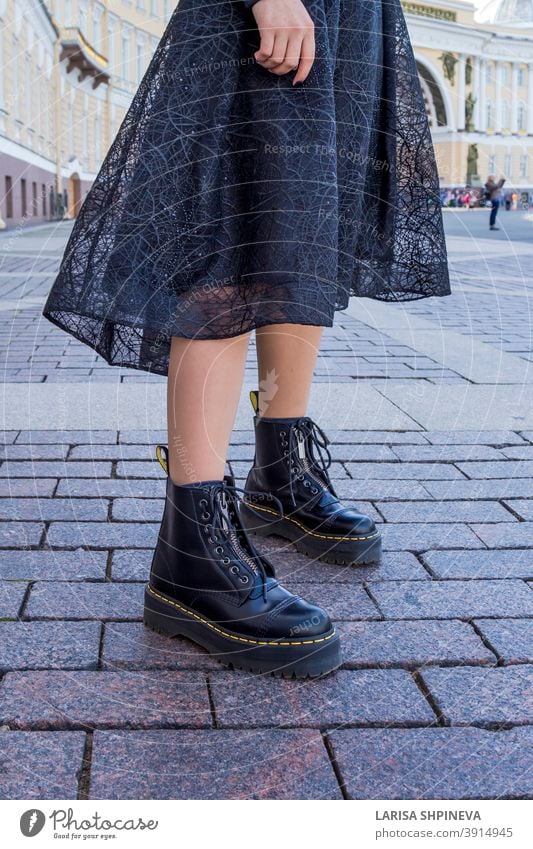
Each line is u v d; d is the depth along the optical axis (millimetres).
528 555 1916
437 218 1870
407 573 1823
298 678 1417
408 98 1821
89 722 1284
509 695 1381
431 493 2297
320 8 1461
